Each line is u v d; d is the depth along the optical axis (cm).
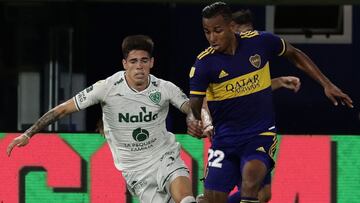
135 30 2920
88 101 1908
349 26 2948
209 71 1755
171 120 2814
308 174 2209
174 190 1866
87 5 2859
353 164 2208
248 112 1773
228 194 1852
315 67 1823
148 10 2917
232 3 2550
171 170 1902
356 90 2970
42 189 2212
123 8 2898
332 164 2209
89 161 2211
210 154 1838
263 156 1772
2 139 2202
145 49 1870
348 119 2970
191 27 2934
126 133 1916
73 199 2216
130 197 2211
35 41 2816
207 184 1830
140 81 1869
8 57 2814
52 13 2814
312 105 2964
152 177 1927
